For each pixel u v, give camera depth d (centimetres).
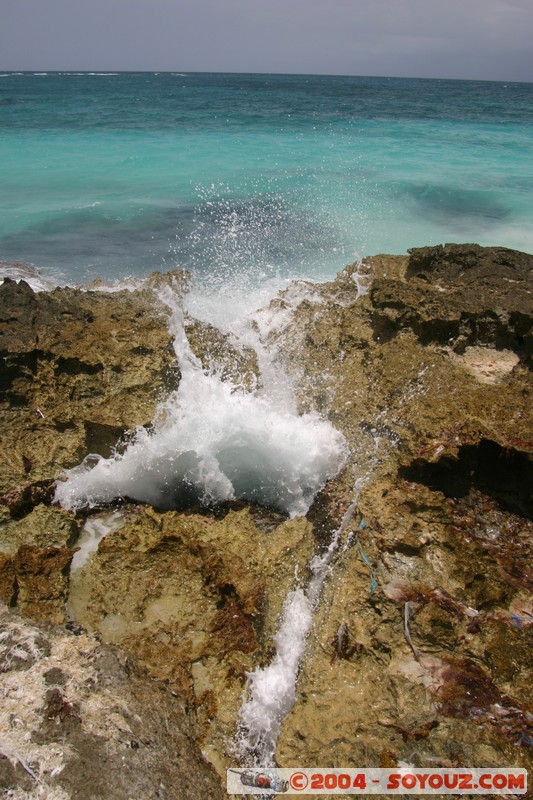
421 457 523
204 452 596
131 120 3108
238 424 625
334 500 559
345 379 648
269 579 473
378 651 423
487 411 545
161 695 389
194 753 370
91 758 326
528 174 1936
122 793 316
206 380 647
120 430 584
